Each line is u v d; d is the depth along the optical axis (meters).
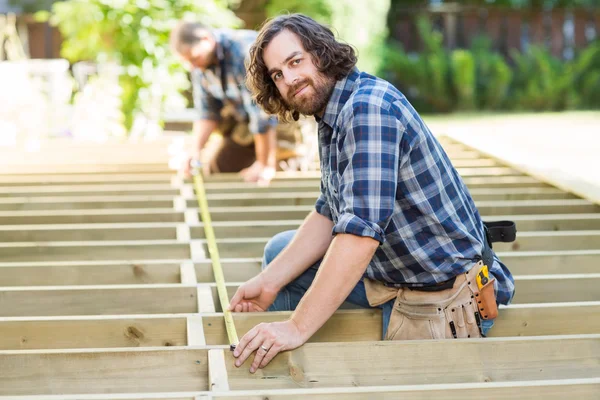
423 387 1.69
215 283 2.52
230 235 3.22
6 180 4.21
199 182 3.97
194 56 3.78
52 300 2.36
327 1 8.68
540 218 3.35
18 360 1.82
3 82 6.05
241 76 3.83
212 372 1.76
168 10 6.29
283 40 1.89
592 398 1.71
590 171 6.23
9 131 5.93
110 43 6.34
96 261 2.83
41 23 8.95
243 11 8.83
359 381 1.91
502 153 4.89
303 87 1.90
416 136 1.88
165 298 2.40
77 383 1.84
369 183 1.81
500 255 2.78
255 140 4.14
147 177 4.32
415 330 2.05
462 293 2.01
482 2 11.20
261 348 1.84
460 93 10.49
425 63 10.47
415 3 11.30
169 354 1.87
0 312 2.34
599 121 9.45
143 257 2.96
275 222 3.29
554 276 2.52
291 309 2.32
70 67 8.30
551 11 11.04
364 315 2.18
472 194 3.85
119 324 2.12
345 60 1.90
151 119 6.53
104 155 5.11
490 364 1.93
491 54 10.78
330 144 1.97
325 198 2.21
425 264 1.99
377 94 1.86
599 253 2.82
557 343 1.95
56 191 3.91
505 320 2.19
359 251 1.82
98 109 6.20
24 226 3.23
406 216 1.94
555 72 10.64
